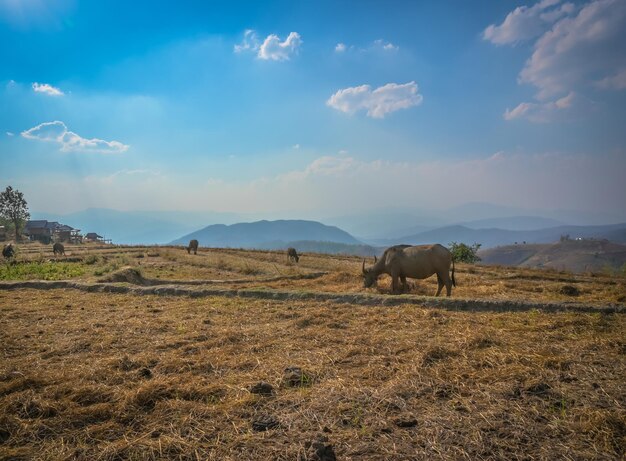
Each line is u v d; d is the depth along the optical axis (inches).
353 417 151.7
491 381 182.7
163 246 1887.3
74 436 142.8
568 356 212.5
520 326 283.3
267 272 850.1
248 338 269.4
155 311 370.3
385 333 276.4
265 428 144.3
